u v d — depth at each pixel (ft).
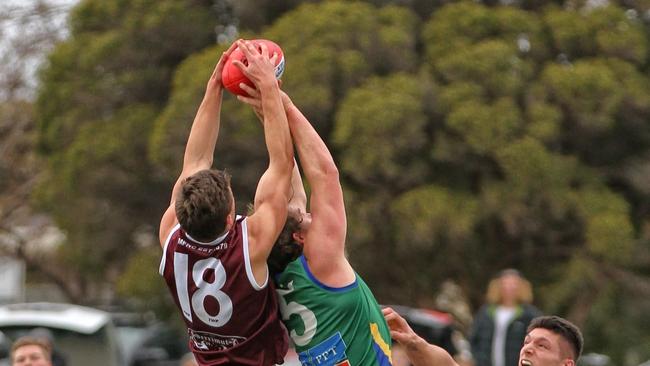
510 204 237.86
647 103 245.04
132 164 269.64
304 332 71.05
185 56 276.62
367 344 71.26
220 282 68.85
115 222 280.72
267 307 70.74
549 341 80.79
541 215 240.94
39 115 283.79
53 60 280.31
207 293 69.26
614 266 250.37
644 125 249.55
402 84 239.71
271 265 71.00
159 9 269.64
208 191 67.62
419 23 258.16
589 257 245.65
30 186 327.06
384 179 240.94
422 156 243.19
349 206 240.12
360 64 242.78
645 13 262.26
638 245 261.44
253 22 268.21
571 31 250.37
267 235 68.85
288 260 70.90
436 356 79.97
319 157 72.18
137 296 261.85
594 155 253.85
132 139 268.41
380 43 247.29
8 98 329.31
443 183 245.65
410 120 236.43
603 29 250.78
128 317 265.75
